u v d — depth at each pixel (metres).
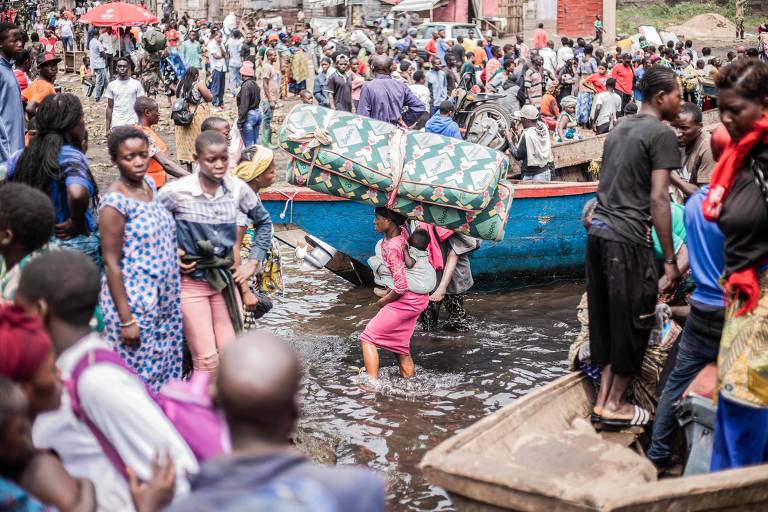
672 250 4.79
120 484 3.22
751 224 3.93
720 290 4.45
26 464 2.78
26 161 5.09
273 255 6.64
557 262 9.64
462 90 17.05
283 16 40.41
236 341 2.33
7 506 2.66
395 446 5.75
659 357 5.34
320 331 8.05
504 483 3.67
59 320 3.35
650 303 4.91
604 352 5.05
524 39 35.84
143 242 4.82
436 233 7.66
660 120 4.93
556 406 4.98
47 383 3.00
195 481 2.18
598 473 4.02
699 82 19.27
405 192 6.90
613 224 4.84
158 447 3.17
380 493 2.19
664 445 4.80
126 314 4.77
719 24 41.53
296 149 7.02
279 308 8.75
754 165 3.97
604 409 5.00
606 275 4.91
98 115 21.66
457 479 3.80
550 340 7.86
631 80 20.77
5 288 4.10
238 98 14.97
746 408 4.17
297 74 25.70
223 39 30.72
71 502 2.92
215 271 5.47
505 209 7.11
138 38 29.75
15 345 2.93
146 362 4.92
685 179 7.02
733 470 3.80
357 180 6.97
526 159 11.38
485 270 9.45
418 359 7.38
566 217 9.48
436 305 8.12
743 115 3.96
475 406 6.42
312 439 5.75
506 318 8.50
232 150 9.86
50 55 9.88
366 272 9.37
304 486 2.08
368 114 11.59
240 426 2.24
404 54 23.98
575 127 17.53
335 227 8.80
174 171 8.19
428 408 6.37
